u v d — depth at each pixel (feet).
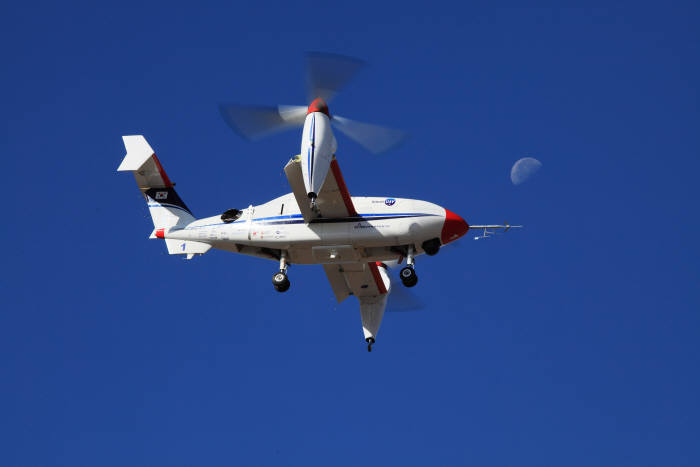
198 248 230.48
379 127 204.95
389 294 251.19
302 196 206.39
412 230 210.38
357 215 213.05
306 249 218.18
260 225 218.38
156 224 238.89
